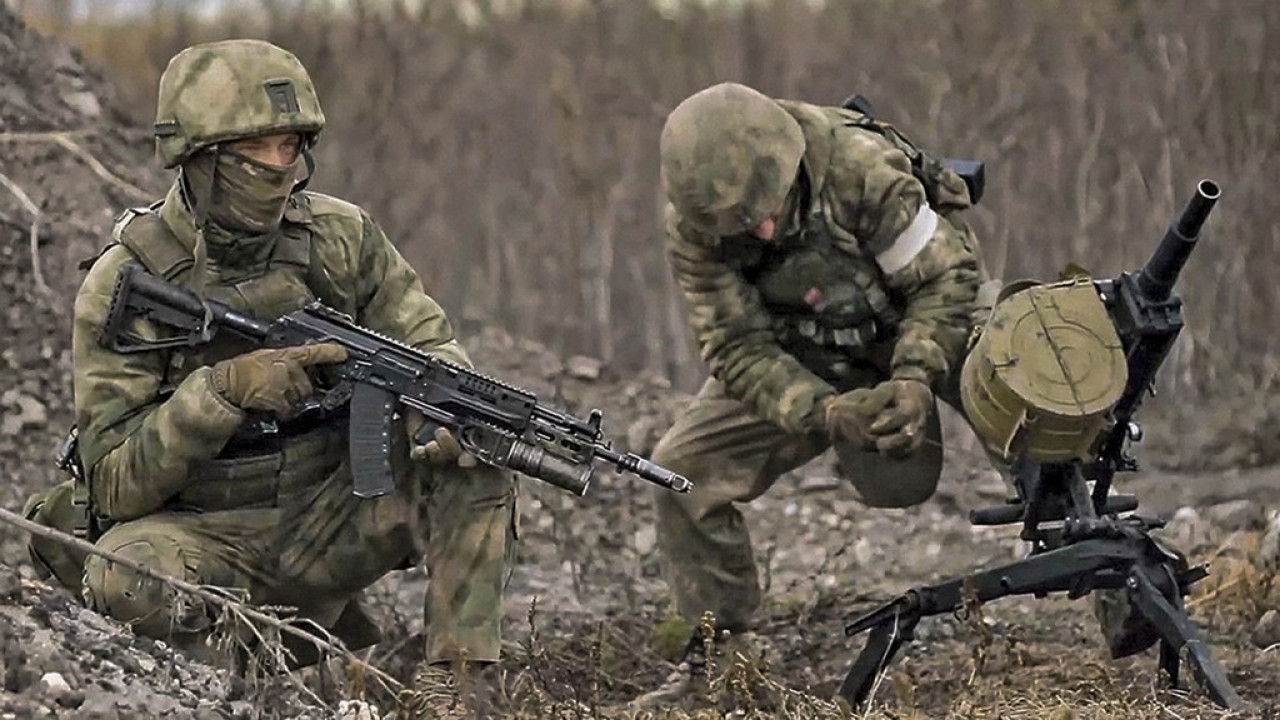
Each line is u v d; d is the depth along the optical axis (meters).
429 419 11.95
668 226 13.80
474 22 32.62
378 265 12.68
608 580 18.22
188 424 11.49
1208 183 11.90
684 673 14.46
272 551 12.33
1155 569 12.52
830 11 32.69
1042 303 12.29
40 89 22.94
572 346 28.50
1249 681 13.91
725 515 14.73
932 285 13.53
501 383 11.94
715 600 14.75
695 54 32.50
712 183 12.97
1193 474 23.47
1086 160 29.44
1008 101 30.45
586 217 29.53
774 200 13.02
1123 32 30.61
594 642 13.65
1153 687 12.75
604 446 11.97
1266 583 16.06
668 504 14.77
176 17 32.81
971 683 13.09
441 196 30.16
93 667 10.06
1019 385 12.09
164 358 12.06
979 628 12.80
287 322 11.95
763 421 14.48
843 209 13.48
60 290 20.00
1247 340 28.39
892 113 31.56
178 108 11.69
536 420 11.92
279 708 10.61
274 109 11.68
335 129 31.17
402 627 15.80
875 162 13.47
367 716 11.05
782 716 12.23
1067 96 30.28
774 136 13.09
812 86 31.97
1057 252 29.31
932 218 13.56
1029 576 12.66
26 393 18.83
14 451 18.31
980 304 13.60
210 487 12.21
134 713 9.59
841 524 20.16
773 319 14.00
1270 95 29.66
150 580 11.62
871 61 32.00
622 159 30.41
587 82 31.30
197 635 11.82
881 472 14.69
